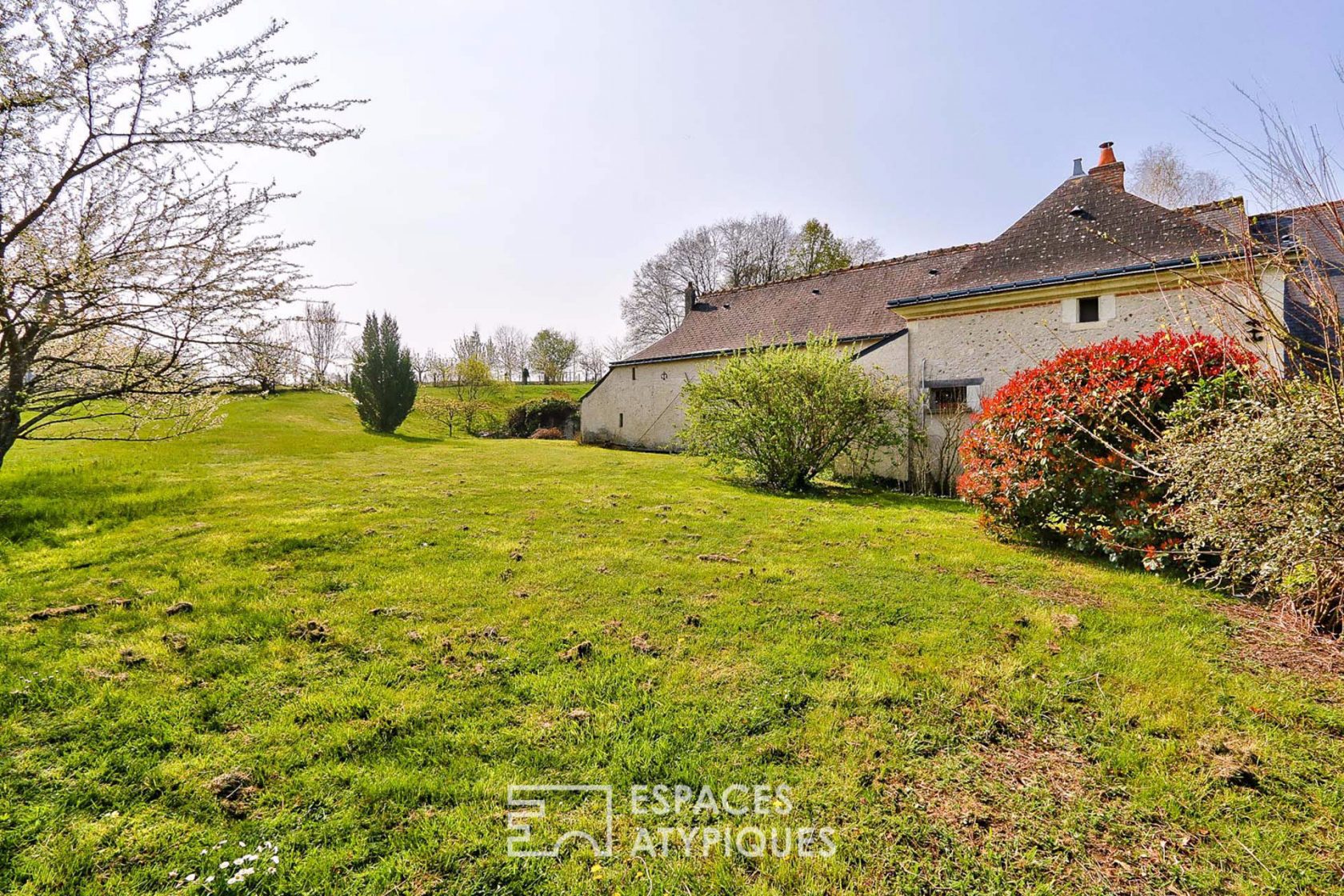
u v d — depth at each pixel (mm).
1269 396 3820
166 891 1682
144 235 5207
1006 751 2418
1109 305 9391
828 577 4637
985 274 10820
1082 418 5227
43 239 4945
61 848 1820
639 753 2361
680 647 3324
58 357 6031
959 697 2809
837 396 10109
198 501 7773
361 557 5027
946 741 2477
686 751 2387
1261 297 3818
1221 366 4766
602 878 1783
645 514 7285
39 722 2494
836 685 2904
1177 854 1891
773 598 4125
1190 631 3590
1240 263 4109
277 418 23750
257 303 5848
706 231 39531
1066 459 5293
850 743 2445
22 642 3234
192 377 6477
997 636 3492
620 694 2803
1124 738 2490
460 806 2061
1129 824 2020
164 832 1902
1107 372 5219
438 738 2434
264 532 5914
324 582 4320
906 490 11445
